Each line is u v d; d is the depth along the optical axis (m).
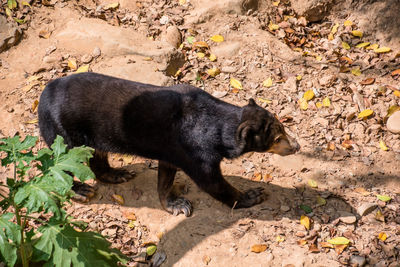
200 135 7.18
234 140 7.16
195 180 7.59
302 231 7.43
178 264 7.14
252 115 7.09
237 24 11.08
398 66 10.48
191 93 7.38
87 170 5.85
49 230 6.21
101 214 7.89
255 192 7.98
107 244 6.57
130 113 7.29
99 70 9.91
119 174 8.36
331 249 7.20
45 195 5.55
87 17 11.02
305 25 11.54
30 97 9.58
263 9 11.64
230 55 10.59
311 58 10.67
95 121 7.40
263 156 8.77
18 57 10.32
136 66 9.92
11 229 5.61
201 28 11.06
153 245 7.46
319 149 8.86
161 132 7.30
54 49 10.34
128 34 10.55
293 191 8.16
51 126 7.51
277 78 10.12
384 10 11.38
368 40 11.30
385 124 9.34
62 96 7.39
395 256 7.09
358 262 6.98
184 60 10.45
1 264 6.14
